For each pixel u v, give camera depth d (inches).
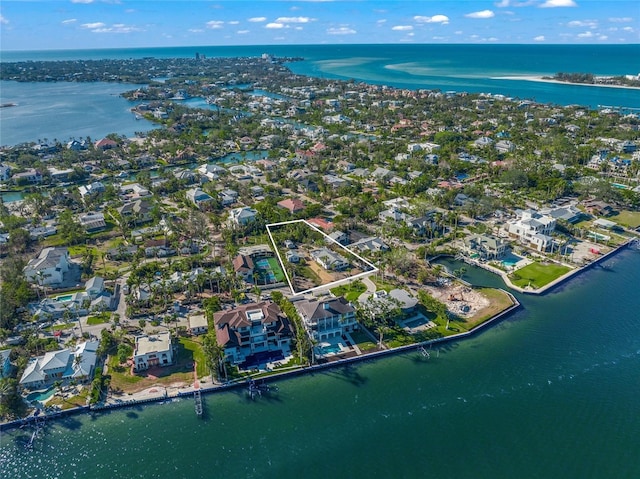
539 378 5083.7
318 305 5703.7
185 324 5920.3
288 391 4923.7
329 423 4539.9
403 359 5393.7
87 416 4616.1
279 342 5575.8
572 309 6299.2
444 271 7209.6
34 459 4205.2
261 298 6505.9
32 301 6422.2
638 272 7214.6
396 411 4675.2
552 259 7549.2
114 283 6914.4
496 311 6205.7
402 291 6392.7
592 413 4613.7
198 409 4635.8
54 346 5369.1
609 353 5447.8
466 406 4729.3
